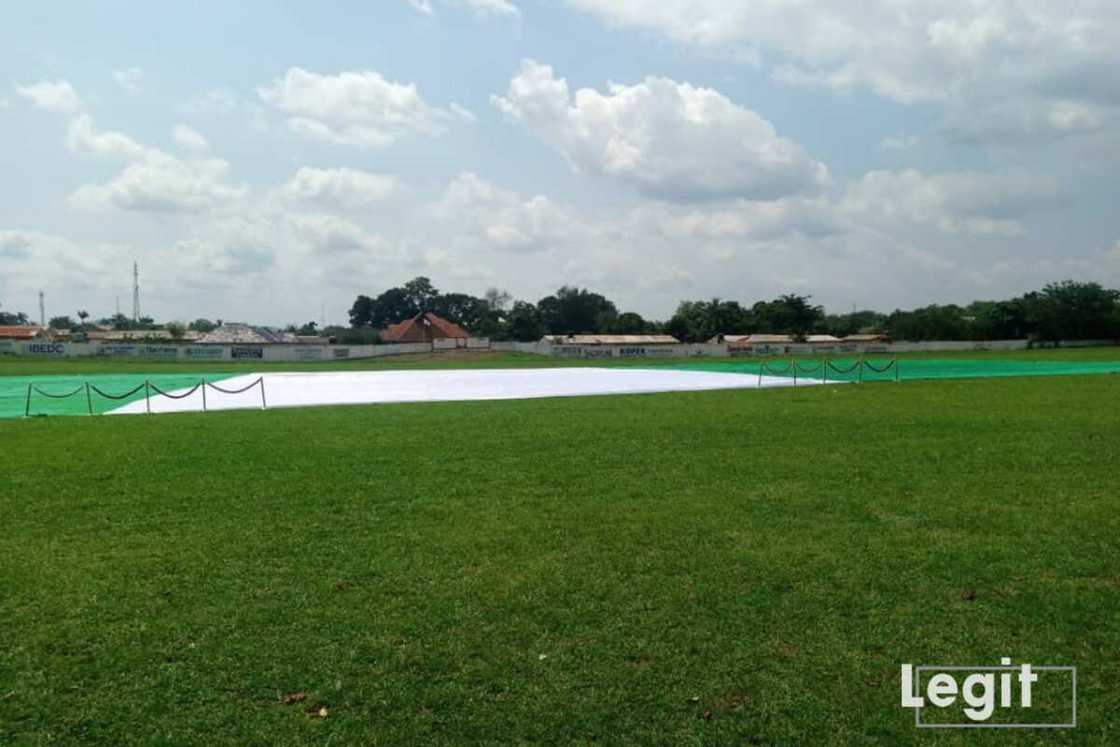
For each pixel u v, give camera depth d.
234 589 6.93
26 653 5.66
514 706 4.88
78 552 8.05
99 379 41.12
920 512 9.40
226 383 37.78
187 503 10.13
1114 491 10.47
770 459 13.16
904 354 74.75
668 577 7.15
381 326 152.12
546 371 49.91
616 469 12.32
